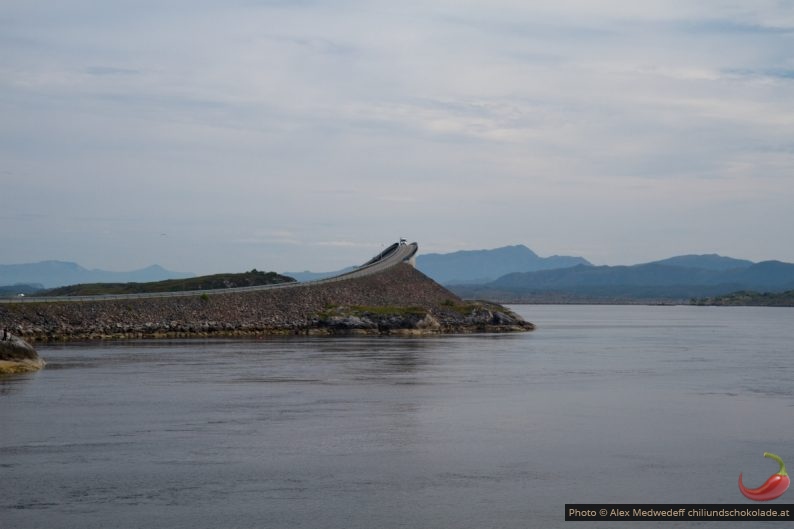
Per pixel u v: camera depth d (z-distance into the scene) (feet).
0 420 194.08
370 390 248.52
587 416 207.51
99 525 121.08
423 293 639.76
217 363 320.50
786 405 227.40
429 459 160.04
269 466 153.38
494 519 126.31
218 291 521.65
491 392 248.52
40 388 245.24
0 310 424.05
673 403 230.07
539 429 189.88
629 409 218.79
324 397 233.55
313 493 137.28
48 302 447.42
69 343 411.75
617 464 158.20
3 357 285.64
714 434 186.19
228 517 125.08
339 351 385.29
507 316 642.22
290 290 556.10
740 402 232.53
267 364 318.86
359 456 161.58
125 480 143.33
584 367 330.54
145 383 258.37
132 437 176.35
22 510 127.24
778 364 351.46
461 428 189.98
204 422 193.67
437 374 294.46
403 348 411.13
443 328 577.43
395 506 131.34
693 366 339.77
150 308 479.82
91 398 226.99
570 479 147.64
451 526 123.03
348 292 585.22
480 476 148.56
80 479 143.64
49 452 162.40
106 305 464.65
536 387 261.85
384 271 647.56
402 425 192.65
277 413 206.49
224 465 153.69
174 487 139.64
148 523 122.11
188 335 473.67
